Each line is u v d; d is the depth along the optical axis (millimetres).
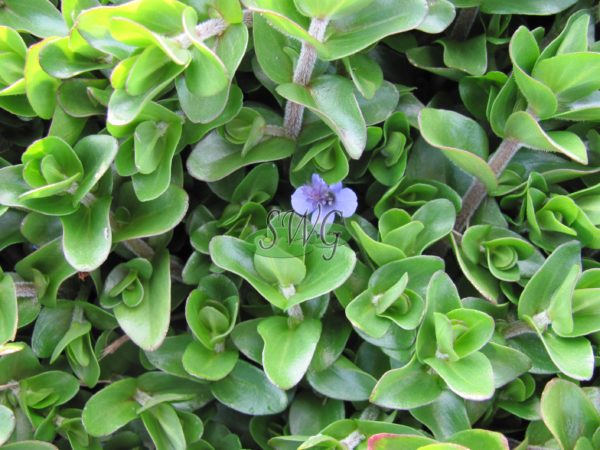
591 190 87
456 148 80
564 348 80
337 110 83
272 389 86
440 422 81
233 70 74
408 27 76
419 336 77
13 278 86
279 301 80
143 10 70
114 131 78
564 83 78
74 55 81
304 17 80
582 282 82
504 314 87
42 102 85
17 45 85
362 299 82
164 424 85
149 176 81
